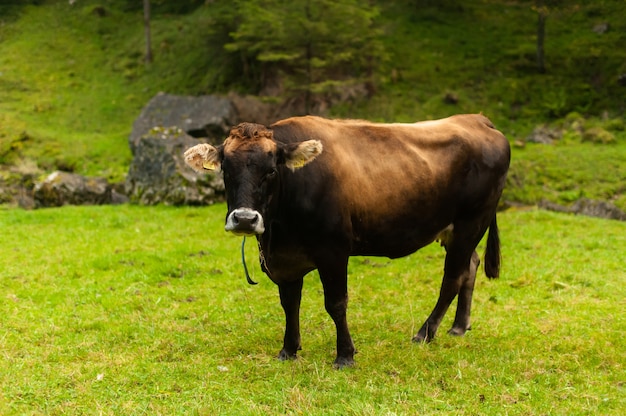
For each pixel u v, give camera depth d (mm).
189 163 5938
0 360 6629
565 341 7023
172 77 36469
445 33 36250
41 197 19469
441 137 7078
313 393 5590
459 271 7301
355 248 6648
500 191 7574
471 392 5645
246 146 5719
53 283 10094
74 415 5340
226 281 10234
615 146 25969
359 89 31312
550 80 31547
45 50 40219
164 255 11789
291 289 6672
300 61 28875
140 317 8359
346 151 6469
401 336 7414
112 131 31938
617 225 15164
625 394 5582
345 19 28688
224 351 6988
